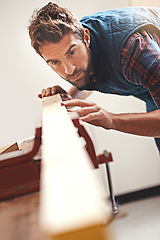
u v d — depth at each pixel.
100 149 2.48
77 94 2.30
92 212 0.23
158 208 2.29
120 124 1.37
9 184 0.58
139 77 1.65
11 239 0.32
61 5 2.23
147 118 1.40
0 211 0.49
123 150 2.50
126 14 1.75
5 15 2.30
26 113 2.39
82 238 0.22
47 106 1.12
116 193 2.50
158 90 1.56
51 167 0.38
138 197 2.50
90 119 1.23
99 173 2.44
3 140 2.39
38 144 0.63
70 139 0.49
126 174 2.51
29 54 2.34
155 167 2.52
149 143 2.51
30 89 2.37
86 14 2.25
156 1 2.23
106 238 0.22
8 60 2.34
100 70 1.87
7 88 2.37
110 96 2.41
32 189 0.58
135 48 1.63
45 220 0.24
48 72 2.33
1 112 2.38
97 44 1.80
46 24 1.89
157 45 1.67
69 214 0.23
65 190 0.29
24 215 0.40
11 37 2.33
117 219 2.27
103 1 2.26
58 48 1.93
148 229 2.03
